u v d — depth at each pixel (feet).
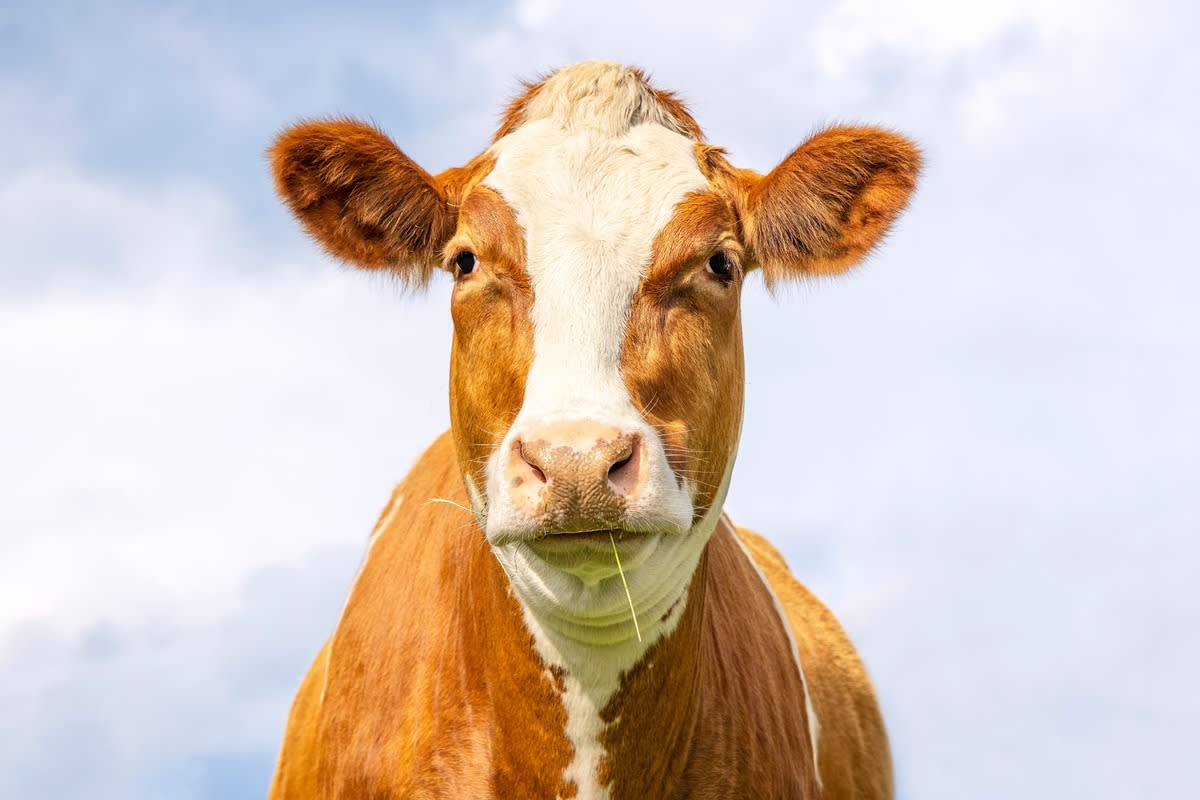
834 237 19.11
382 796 18.54
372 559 21.45
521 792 17.63
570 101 18.06
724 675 19.03
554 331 16.10
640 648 17.07
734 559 21.11
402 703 18.83
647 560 16.03
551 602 16.53
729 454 17.89
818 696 23.61
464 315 17.21
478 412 16.96
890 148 18.43
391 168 18.44
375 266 19.27
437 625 18.88
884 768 26.16
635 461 15.10
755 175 19.11
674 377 16.40
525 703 17.47
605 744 17.33
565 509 14.69
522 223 16.81
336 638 21.03
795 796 19.79
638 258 16.63
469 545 18.57
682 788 18.19
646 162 17.35
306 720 22.09
